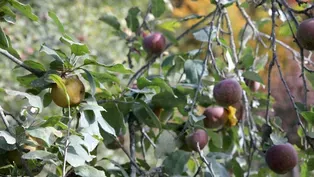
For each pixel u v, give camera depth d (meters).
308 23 2.24
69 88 2.09
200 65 2.90
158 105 2.70
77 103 2.11
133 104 2.63
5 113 2.04
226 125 2.98
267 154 2.51
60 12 6.61
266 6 3.37
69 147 2.00
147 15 3.48
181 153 2.61
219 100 2.58
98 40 6.65
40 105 2.01
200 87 2.83
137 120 2.83
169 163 2.59
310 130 2.65
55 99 2.10
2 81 5.42
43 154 1.91
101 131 2.60
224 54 3.02
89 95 2.21
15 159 2.11
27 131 1.93
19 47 5.75
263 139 2.55
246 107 2.86
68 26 6.55
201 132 2.67
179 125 2.82
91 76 2.12
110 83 2.66
